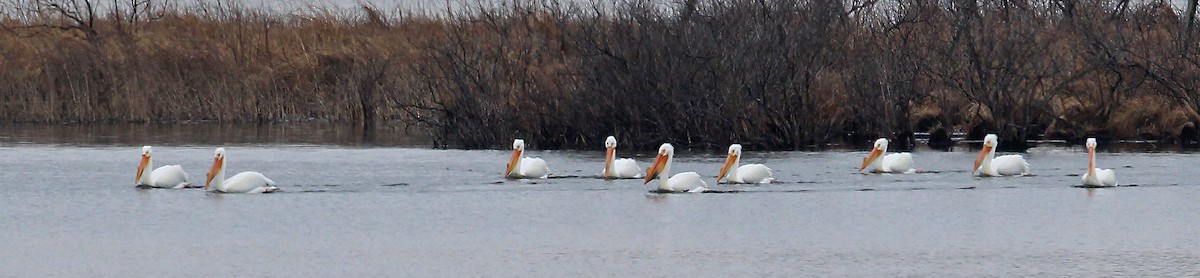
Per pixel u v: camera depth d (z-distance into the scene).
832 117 33.28
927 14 34.91
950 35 34.22
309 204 21.88
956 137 35.09
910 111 34.94
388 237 18.80
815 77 32.72
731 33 31.53
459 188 23.88
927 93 33.66
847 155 29.86
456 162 28.39
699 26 31.48
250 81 42.03
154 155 30.48
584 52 31.92
